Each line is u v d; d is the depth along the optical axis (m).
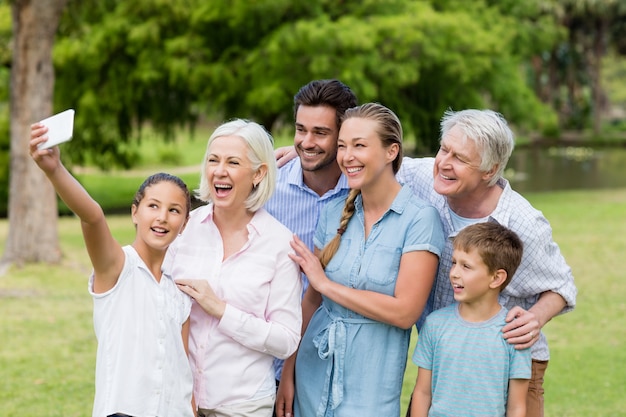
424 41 21.89
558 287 4.08
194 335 3.97
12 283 13.30
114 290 3.63
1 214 23.36
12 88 14.41
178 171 34.56
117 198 27.66
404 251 3.92
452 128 3.95
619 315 11.13
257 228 4.04
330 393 4.01
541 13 49.88
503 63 25.72
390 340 3.98
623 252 15.66
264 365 4.02
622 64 85.12
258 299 3.97
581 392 8.05
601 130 64.00
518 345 3.83
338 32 20.67
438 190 3.99
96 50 22.53
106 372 3.62
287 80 21.50
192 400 3.88
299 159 4.72
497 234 3.85
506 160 3.97
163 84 24.34
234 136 3.95
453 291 4.21
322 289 3.95
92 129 25.25
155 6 22.48
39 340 10.14
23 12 13.95
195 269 4.03
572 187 30.06
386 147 3.92
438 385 3.93
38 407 7.76
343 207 4.20
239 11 21.53
